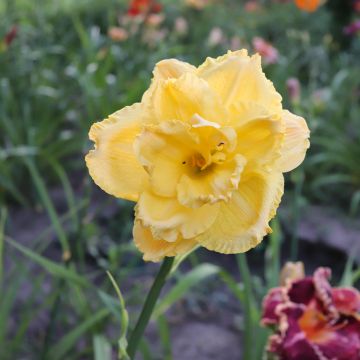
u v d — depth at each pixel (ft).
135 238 1.26
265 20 9.00
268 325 2.03
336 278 3.95
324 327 1.92
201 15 8.65
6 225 3.91
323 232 4.20
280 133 1.23
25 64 5.31
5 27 5.53
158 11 6.09
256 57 1.30
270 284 2.53
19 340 2.61
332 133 5.16
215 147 1.24
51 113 4.94
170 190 1.23
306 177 4.89
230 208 1.27
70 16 7.93
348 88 6.16
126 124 1.27
